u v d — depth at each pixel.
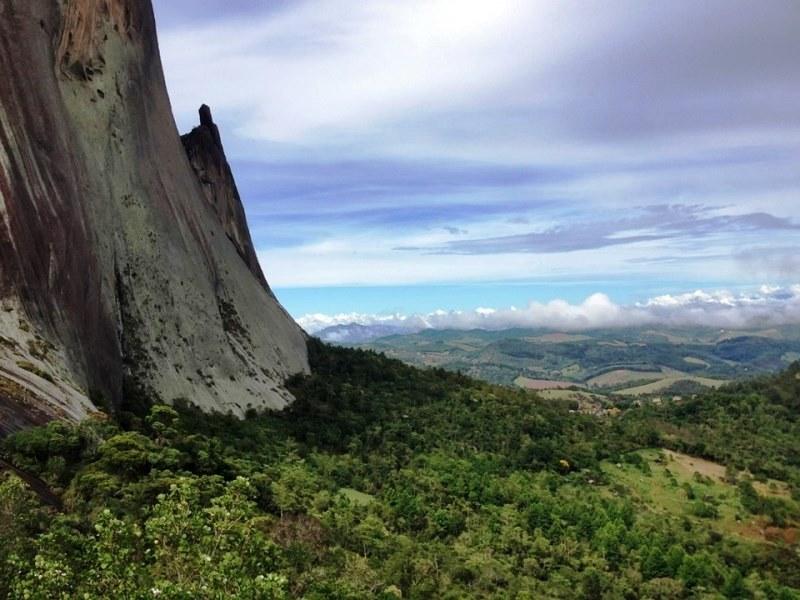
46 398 44.97
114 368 65.69
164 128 91.19
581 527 84.31
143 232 78.44
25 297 52.50
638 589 72.31
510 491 90.69
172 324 79.06
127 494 36.50
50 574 16.36
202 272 90.88
